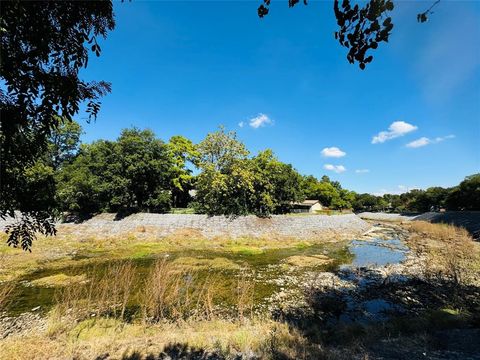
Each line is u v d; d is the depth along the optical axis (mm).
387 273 18172
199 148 40500
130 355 7492
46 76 3248
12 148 3205
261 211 38969
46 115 3330
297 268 19844
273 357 7379
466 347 7637
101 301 11109
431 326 9438
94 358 7312
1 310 11430
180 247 26922
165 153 38594
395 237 38688
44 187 3906
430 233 36688
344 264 21406
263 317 11086
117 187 31469
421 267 19516
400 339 8391
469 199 56656
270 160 43875
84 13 3391
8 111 3023
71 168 33875
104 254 23125
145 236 29297
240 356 7562
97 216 31484
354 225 45188
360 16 3404
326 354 7496
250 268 19703
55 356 7340
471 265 18266
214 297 13312
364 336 8836
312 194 80625
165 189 39719
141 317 10602
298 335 8969
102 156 33594
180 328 9625
